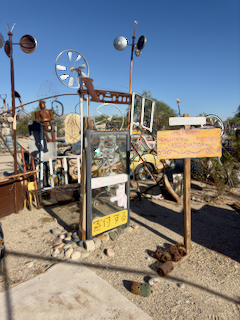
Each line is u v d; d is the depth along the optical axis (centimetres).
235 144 791
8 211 465
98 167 362
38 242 357
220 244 364
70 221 438
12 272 282
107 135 342
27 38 409
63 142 1536
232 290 257
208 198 594
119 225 392
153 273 286
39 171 521
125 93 478
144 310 225
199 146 317
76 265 297
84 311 222
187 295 248
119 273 284
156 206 542
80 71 418
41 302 232
